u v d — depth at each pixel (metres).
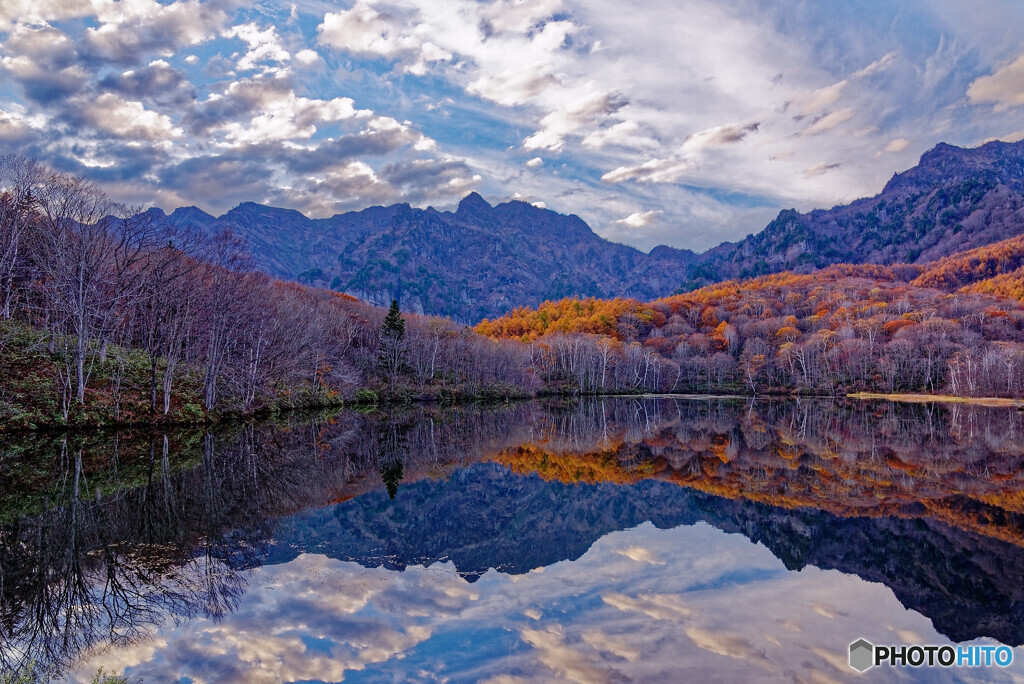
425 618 14.05
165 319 53.94
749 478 36.03
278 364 70.25
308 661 11.66
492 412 88.00
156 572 16.58
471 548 20.62
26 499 24.47
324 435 51.34
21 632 12.73
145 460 34.06
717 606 15.23
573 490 32.62
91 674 11.02
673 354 162.12
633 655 12.23
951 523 24.69
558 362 150.50
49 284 48.06
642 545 21.28
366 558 18.77
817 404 111.75
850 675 11.67
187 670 11.20
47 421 41.22
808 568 18.69
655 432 63.72
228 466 33.91
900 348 129.88
